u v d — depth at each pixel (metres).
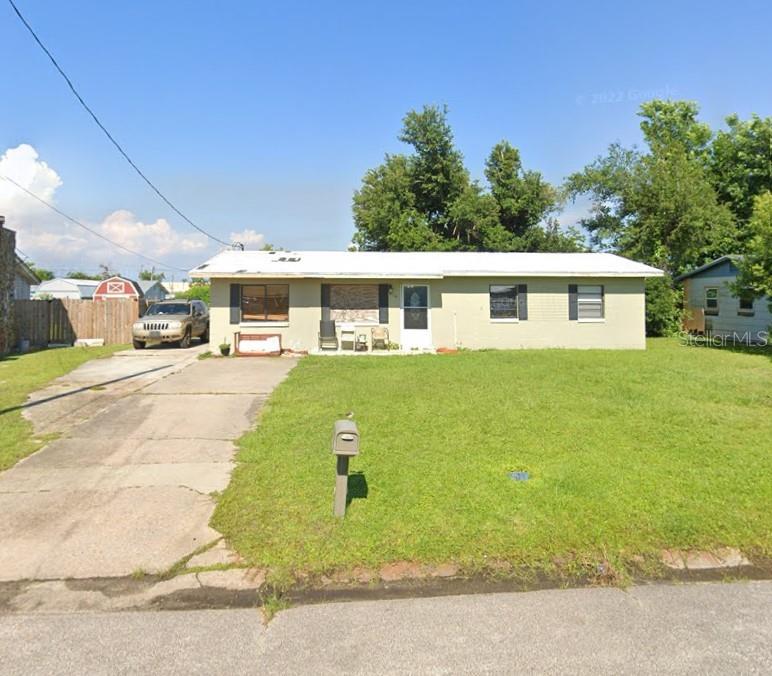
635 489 4.66
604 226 25.84
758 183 25.20
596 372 11.16
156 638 2.84
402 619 3.02
